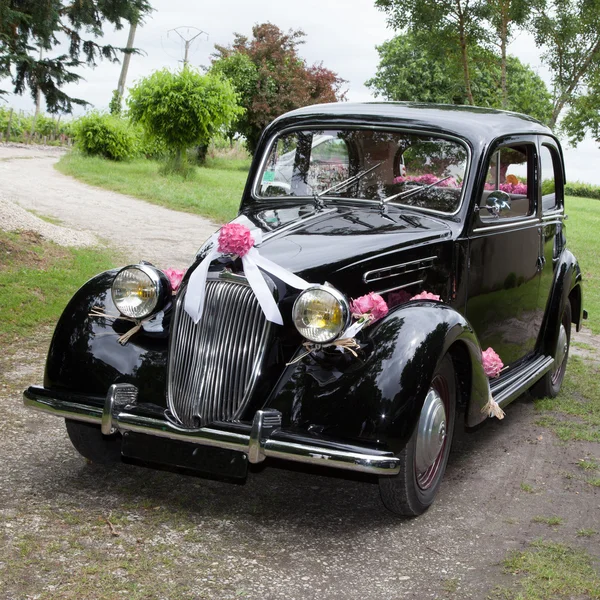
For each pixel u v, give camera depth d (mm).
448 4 17141
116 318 3988
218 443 3408
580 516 4023
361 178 4723
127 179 22344
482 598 3139
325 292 3441
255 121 38031
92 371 3848
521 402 6172
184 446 3541
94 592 2992
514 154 5020
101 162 27625
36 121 45906
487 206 4496
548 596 3168
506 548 3604
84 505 3762
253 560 3350
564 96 17188
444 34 17438
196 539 3504
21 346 6512
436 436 3807
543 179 5605
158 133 23938
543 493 4316
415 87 44562
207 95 23391
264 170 4977
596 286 12562
